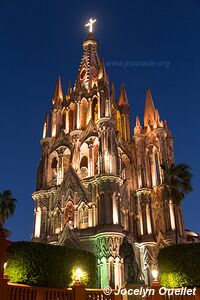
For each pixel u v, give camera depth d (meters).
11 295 28.98
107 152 69.12
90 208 66.62
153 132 78.94
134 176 76.38
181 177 60.03
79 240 61.84
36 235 68.19
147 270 64.00
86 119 80.75
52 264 43.53
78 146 76.06
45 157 77.50
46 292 31.16
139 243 67.44
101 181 66.38
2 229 23.95
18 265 40.19
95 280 51.94
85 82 85.81
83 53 93.44
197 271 39.56
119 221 63.31
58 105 84.62
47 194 72.06
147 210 70.56
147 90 87.25
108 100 76.25
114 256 59.50
